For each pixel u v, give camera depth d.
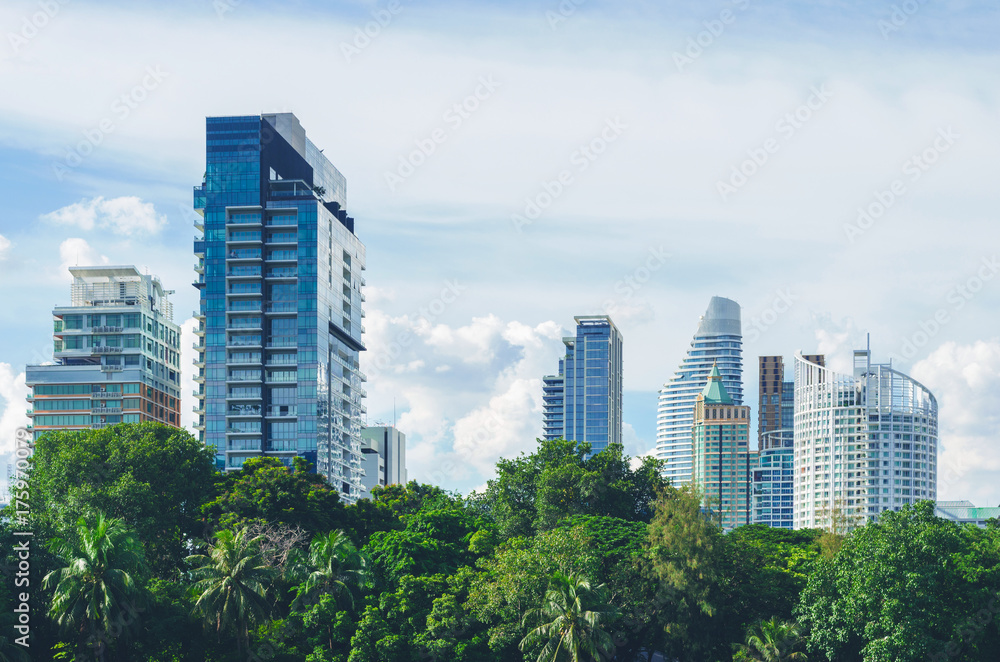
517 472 156.00
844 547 114.50
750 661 111.75
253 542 110.69
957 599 106.69
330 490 152.00
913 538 106.69
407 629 116.25
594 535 128.25
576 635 105.81
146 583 110.88
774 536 155.75
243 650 110.06
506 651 116.75
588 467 155.88
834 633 109.12
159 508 134.12
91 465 134.00
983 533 122.00
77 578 100.56
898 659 103.06
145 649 111.19
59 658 106.56
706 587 118.94
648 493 155.25
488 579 120.06
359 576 119.50
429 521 141.00
